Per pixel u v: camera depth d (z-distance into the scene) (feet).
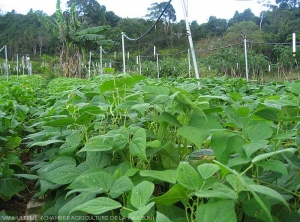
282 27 72.43
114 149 5.63
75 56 89.51
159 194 6.33
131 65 87.25
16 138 10.23
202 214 3.67
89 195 5.10
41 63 138.51
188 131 5.43
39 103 19.60
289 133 5.28
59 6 84.33
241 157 4.88
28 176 6.93
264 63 58.59
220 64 62.49
